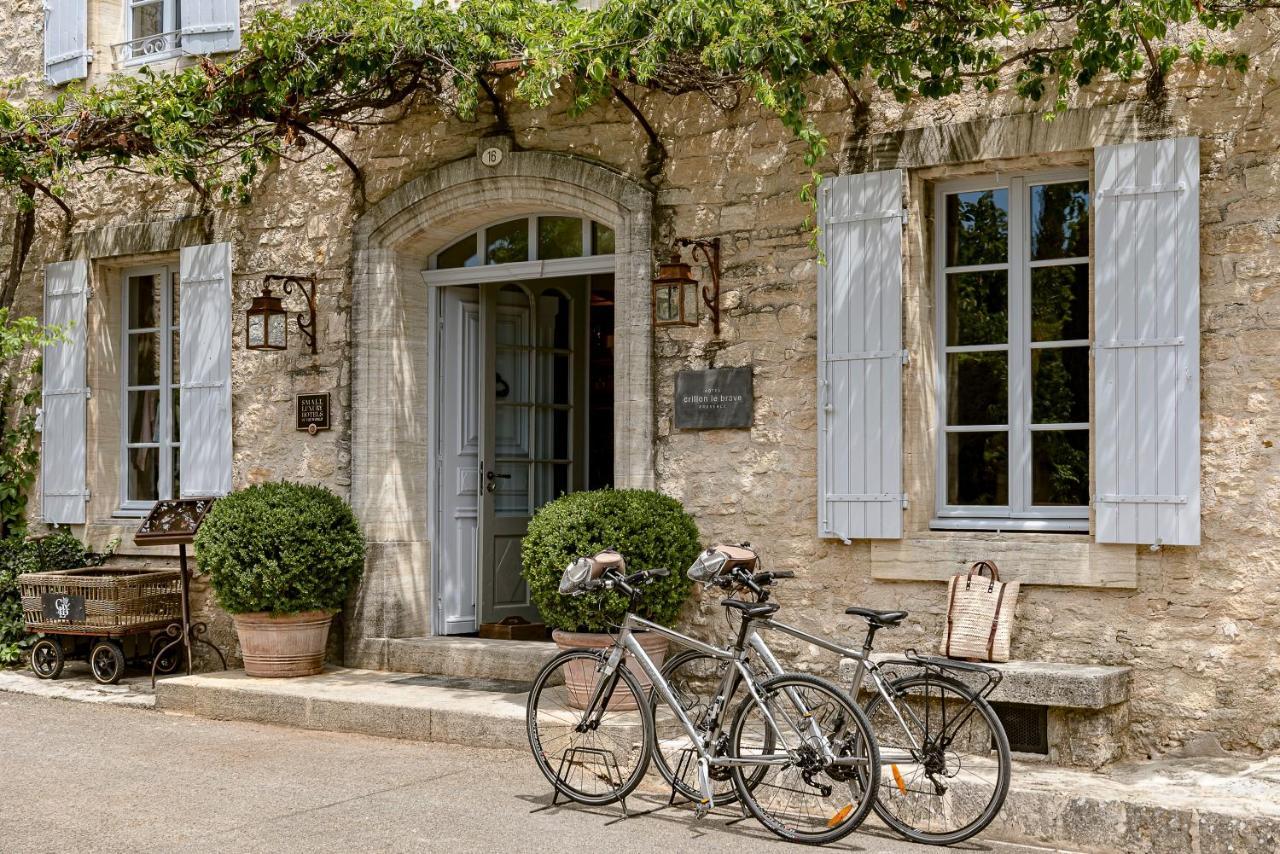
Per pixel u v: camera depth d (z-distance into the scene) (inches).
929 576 250.1
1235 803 192.5
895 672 237.5
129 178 359.6
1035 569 240.2
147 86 309.4
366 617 313.9
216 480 338.6
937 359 261.4
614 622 248.5
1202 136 230.7
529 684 289.7
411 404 320.8
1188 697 228.8
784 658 265.4
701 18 236.2
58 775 236.1
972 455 259.4
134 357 371.2
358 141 322.0
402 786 227.5
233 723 284.2
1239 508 226.7
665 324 271.6
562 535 251.4
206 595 338.6
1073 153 242.7
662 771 217.2
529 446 346.0
